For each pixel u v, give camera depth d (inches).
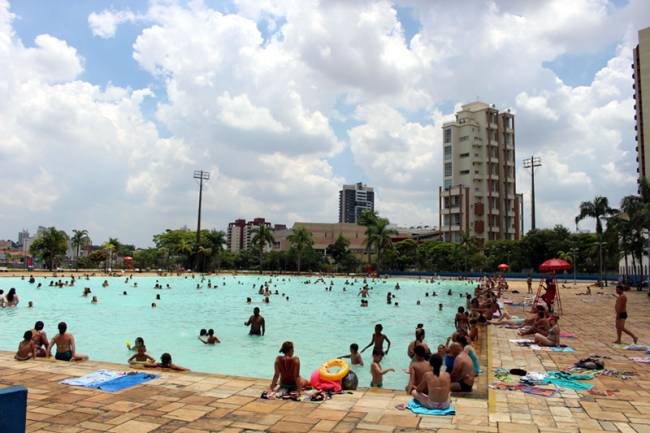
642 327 720.3
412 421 276.1
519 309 1075.9
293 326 891.4
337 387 345.7
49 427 260.5
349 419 279.4
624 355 488.1
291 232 5221.5
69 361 440.5
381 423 272.5
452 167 4547.2
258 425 268.4
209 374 389.4
